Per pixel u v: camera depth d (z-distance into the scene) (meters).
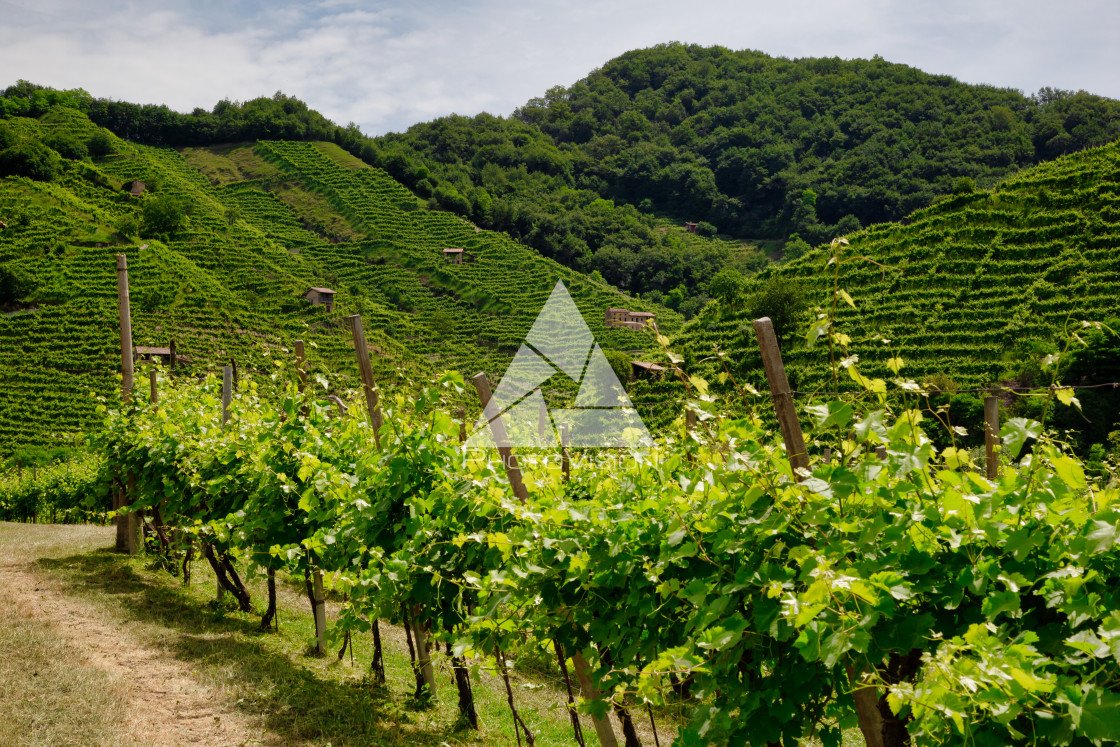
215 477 6.77
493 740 4.53
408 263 88.94
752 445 2.56
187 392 9.02
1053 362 2.15
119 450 8.74
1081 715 1.50
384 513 4.45
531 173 143.88
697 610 2.41
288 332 56.22
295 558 4.99
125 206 78.62
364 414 5.69
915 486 2.16
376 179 112.94
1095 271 32.78
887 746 2.29
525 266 90.75
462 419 4.70
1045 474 2.21
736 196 131.88
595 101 177.50
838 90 150.12
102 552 9.19
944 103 135.25
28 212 66.00
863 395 2.21
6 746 3.36
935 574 2.08
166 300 55.66
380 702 4.85
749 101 155.12
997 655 1.61
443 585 4.07
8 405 37.56
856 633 1.79
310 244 92.88
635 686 2.96
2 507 19.31
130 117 125.38
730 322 38.44
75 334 46.97
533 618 3.21
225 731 3.96
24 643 4.82
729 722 2.21
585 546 2.93
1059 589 1.92
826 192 114.00
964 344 31.41
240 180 114.12
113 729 3.71
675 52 189.50
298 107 135.00
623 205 130.75
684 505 2.57
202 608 6.77
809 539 2.25
